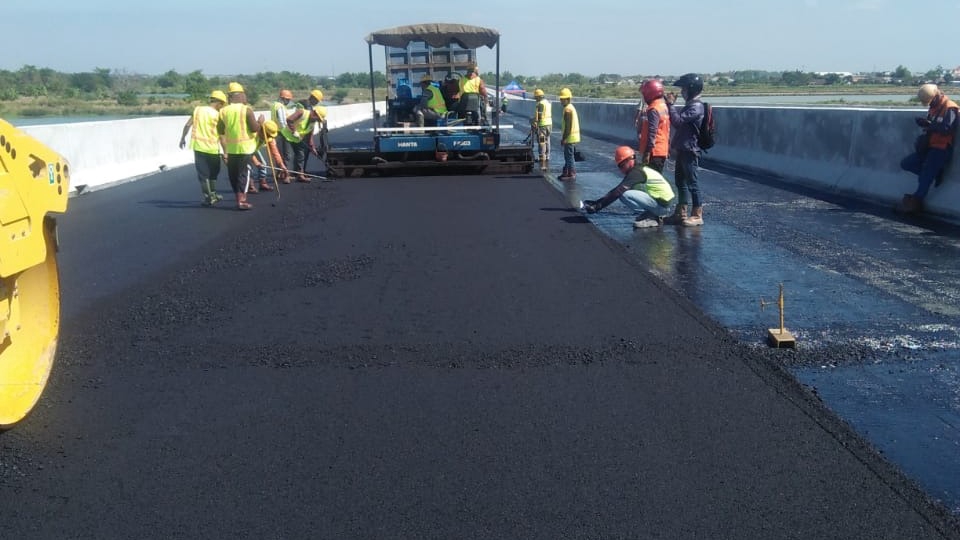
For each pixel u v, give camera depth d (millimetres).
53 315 5277
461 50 19797
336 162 17484
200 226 11531
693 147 10430
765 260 8633
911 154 10938
